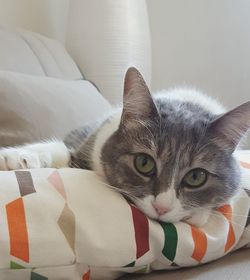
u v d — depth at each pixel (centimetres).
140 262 19
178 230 20
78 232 18
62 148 26
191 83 59
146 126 23
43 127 30
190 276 20
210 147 23
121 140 23
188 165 22
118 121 26
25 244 17
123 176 22
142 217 19
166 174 22
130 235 18
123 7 48
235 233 22
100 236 18
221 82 57
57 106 32
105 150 24
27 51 38
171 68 60
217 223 22
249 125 23
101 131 26
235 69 56
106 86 48
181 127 23
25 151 24
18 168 22
